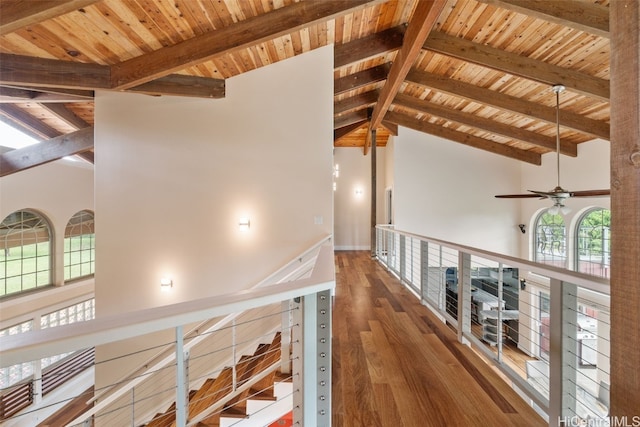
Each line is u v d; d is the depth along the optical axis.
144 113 4.16
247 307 0.85
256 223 4.14
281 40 3.75
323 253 1.84
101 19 2.74
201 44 3.06
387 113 7.44
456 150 7.72
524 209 7.59
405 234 4.58
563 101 4.79
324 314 1.05
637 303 0.82
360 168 9.39
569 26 2.93
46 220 6.38
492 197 7.68
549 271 1.44
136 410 3.76
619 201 0.86
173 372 3.83
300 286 0.97
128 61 3.27
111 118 4.16
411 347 2.45
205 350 3.87
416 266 7.59
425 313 3.34
